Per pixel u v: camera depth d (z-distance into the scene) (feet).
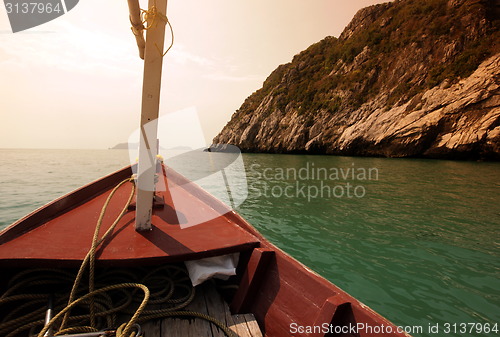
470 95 78.79
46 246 6.35
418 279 14.14
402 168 65.77
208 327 5.91
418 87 100.99
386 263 15.90
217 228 8.34
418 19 124.57
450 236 20.59
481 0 104.17
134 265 6.20
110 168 79.46
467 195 35.42
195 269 6.82
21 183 46.47
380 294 12.73
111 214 9.07
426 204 30.96
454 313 11.39
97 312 5.92
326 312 5.31
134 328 5.41
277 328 6.02
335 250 17.87
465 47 96.37
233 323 6.09
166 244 6.92
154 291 6.93
